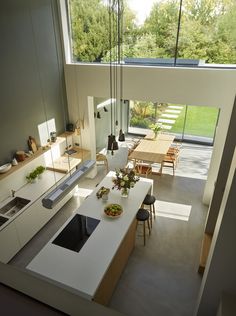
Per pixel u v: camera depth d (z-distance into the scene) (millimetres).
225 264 2314
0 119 4328
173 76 4926
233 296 2432
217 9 4555
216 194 4148
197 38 4852
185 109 8805
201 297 2580
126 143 8852
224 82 4621
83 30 5465
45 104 5418
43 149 5336
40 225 4820
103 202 4301
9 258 4145
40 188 4848
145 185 4836
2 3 3998
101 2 5078
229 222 2135
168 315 3387
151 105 9219
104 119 8242
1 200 4430
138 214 4293
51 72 5430
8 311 679
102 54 5527
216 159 5102
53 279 2896
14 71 4465
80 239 3479
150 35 5074
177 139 9094
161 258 4258
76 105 6066
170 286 3775
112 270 3436
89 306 667
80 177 3490
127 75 5277
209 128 8820
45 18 4980
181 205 5613
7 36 4199
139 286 3771
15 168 4566
